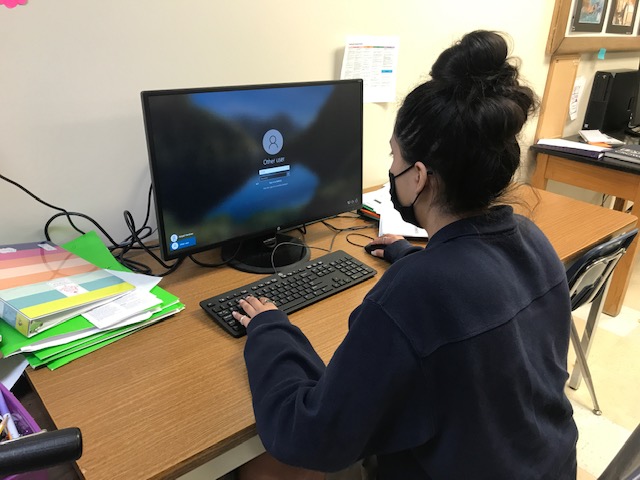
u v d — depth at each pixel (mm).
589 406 1961
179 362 920
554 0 2328
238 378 884
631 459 822
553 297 765
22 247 1148
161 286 1182
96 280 1067
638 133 2926
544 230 1579
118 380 868
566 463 808
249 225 1264
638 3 2883
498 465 705
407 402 648
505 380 667
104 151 1242
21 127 1108
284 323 893
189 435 759
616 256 1521
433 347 612
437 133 650
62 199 1220
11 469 496
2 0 1002
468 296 632
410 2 1764
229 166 1182
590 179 2430
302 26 1509
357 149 1429
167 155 1076
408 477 791
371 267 1286
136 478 685
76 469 755
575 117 2889
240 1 1344
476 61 637
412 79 1896
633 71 2834
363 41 1669
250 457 854
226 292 1114
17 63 1061
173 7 1229
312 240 1462
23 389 970
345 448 656
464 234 690
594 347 2289
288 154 1283
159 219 1094
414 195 740
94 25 1128
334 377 651
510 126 630
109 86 1196
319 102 1305
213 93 1108
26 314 894
